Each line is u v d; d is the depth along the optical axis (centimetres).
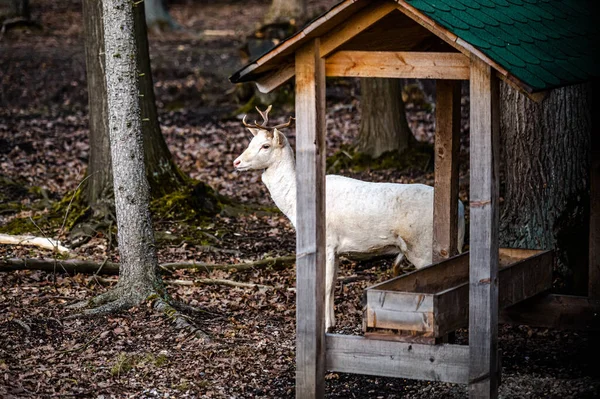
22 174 1501
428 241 789
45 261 985
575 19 707
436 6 582
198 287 960
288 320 867
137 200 870
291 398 690
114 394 684
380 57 607
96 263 987
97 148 1175
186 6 3919
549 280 777
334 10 578
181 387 700
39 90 2239
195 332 809
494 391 606
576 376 740
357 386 733
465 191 1332
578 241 902
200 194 1255
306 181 623
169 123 1983
